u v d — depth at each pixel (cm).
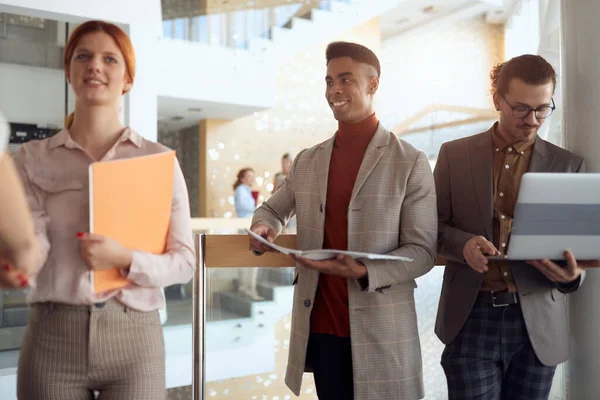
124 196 103
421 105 916
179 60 604
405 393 131
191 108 670
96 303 108
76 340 108
